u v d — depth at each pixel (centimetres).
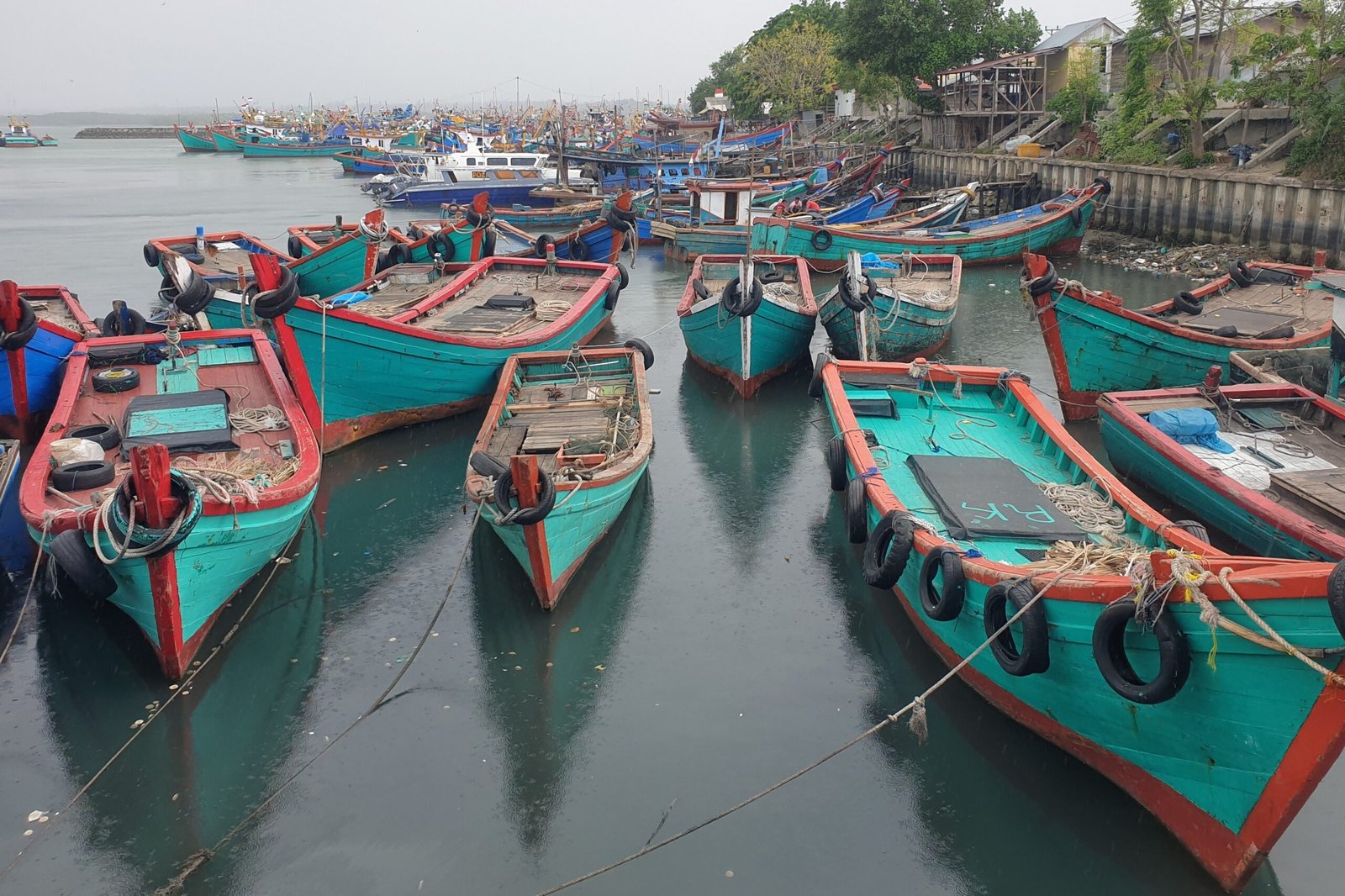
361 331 1487
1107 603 701
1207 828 707
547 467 1182
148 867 771
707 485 1486
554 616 1110
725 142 6166
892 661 1030
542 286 2242
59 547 880
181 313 1830
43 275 3164
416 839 796
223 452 1220
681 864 767
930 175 5228
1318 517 1036
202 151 12644
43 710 954
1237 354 1510
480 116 14662
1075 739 817
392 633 1088
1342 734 580
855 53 5716
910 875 755
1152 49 3519
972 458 1189
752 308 1714
